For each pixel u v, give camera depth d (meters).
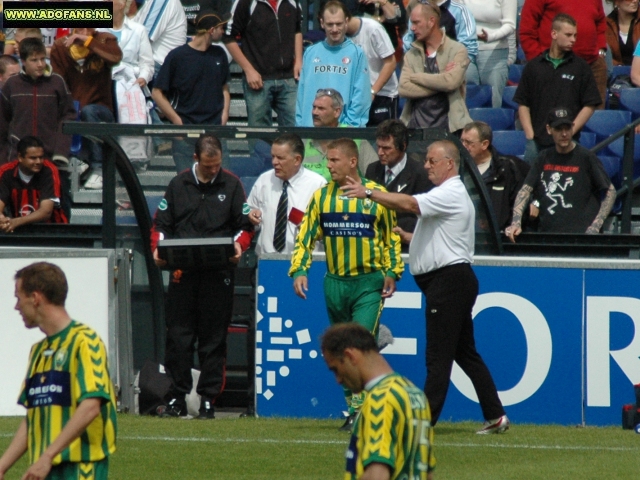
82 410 16.80
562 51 43.50
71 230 38.12
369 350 15.37
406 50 49.47
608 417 32.50
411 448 14.98
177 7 51.28
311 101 43.25
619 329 32.56
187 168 34.94
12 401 32.84
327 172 35.31
